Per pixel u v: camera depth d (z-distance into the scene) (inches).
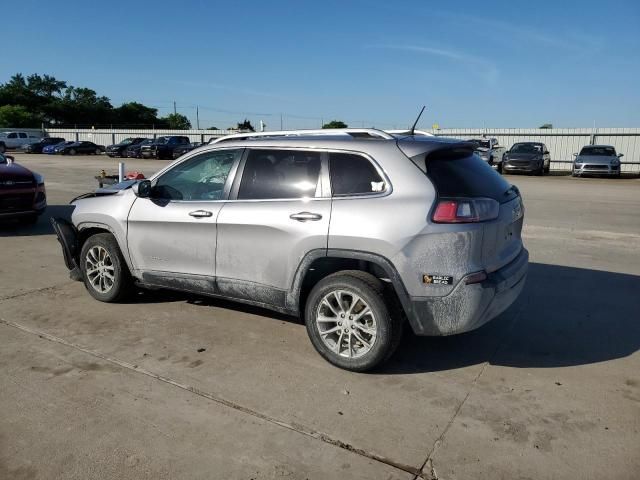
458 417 132.3
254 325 192.2
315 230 155.5
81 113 3678.6
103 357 165.0
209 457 116.5
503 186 165.8
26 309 207.6
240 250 172.9
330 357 159.0
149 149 1455.5
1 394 141.9
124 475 110.6
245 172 175.6
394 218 145.7
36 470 112.0
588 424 129.3
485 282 145.6
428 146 152.6
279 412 134.3
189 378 151.8
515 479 109.5
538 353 170.2
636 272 267.7
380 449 119.3
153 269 198.2
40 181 380.5
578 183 856.9
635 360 164.9
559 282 249.3
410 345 175.9
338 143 160.1
